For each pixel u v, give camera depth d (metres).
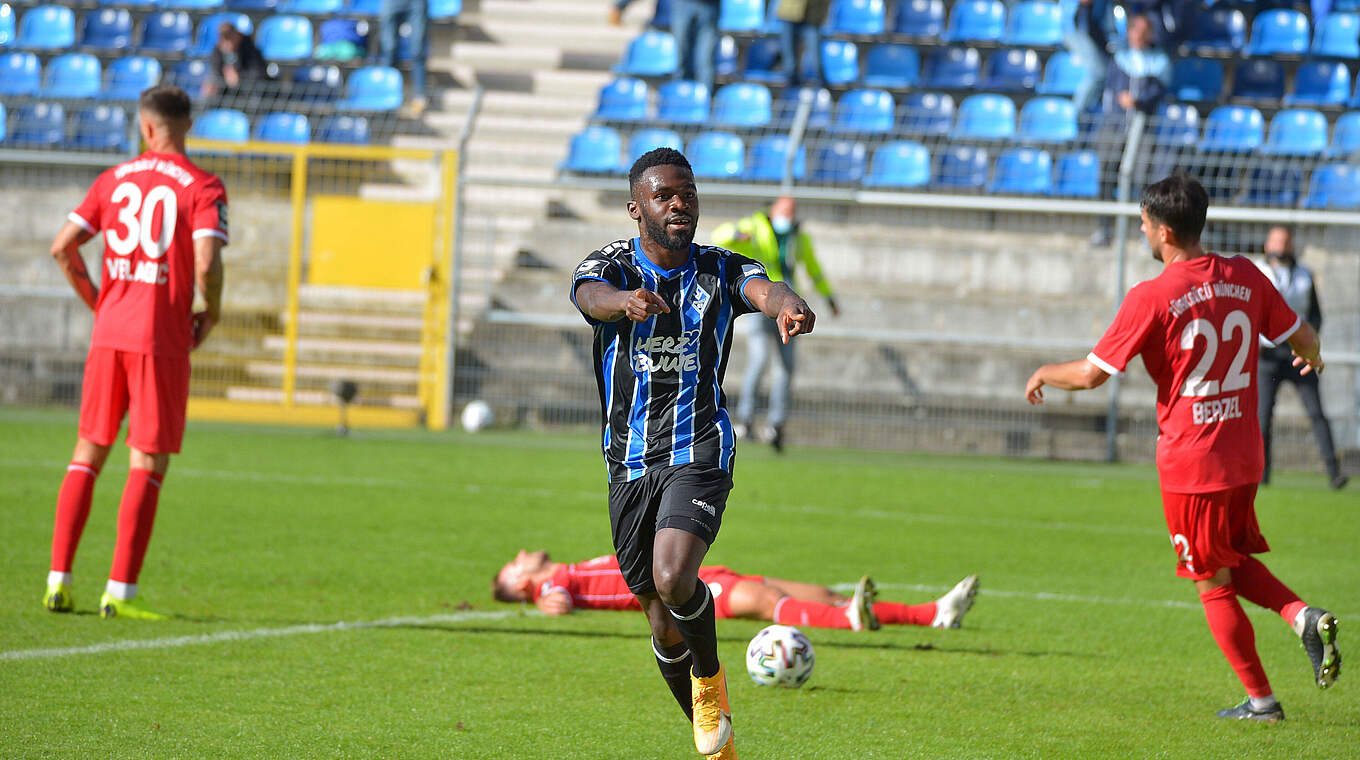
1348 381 54.88
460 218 57.53
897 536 34.22
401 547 29.89
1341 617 25.28
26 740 15.08
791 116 68.00
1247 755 15.97
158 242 21.77
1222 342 17.39
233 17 77.56
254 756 14.79
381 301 59.44
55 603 21.91
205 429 54.38
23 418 53.91
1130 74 64.19
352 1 78.38
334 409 58.28
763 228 50.09
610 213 66.81
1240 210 54.00
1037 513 39.59
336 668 19.11
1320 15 73.25
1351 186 60.19
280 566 27.06
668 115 68.81
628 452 14.34
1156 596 27.14
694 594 13.27
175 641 20.30
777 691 18.75
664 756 15.31
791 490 42.81
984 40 74.31
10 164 61.84
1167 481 17.73
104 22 77.38
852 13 75.88
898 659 20.98
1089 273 59.09
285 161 60.66
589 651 20.78
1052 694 18.88
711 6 69.06
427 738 15.75
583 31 80.00
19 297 59.69
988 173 64.88
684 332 14.37
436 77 76.19
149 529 21.97
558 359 58.84
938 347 57.88
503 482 42.00
